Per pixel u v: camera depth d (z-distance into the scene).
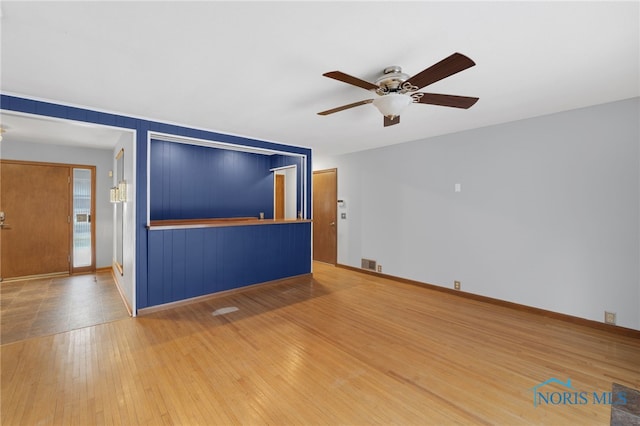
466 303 3.81
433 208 4.38
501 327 3.07
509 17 1.59
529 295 3.48
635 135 2.80
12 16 1.57
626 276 2.87
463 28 1.69
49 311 3.46
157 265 3.49
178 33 1.75
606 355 2.52
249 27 1.68
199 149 5.41
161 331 2.94
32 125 3.71
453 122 3.61
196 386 2.07
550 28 1.69
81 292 4.18
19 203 4.80
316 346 2.65
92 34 1.75
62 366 2.30
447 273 4.23
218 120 3.54
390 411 1.85
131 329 2.98
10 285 4.52
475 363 2.39
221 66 2.16
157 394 1.98
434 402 1.93
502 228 3.68
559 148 3.24
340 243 5.88
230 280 4.13
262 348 2.61
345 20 1.62
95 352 2.52
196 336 2.83
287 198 7.09
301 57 2.03
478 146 3.88
